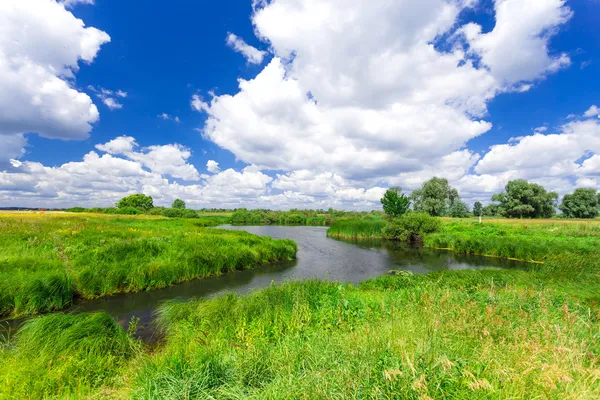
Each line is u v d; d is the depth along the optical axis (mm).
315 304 6938
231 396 2986
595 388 2559
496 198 58594
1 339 6844
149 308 9742
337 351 3551
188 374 3469
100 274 11070
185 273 13562
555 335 3754
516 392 2465
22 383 4082
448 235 27766
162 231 24359
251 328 5824
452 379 2557
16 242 14547
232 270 15914
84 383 4359
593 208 62094
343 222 40875
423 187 59281
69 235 17828
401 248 26828
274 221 77000
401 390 2416
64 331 5539
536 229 30406
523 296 6199
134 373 4391
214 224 55938
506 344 3740
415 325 4453
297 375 3109
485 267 17656
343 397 2477
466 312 4758
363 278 14945
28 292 8688
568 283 10344
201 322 6703
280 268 17047
